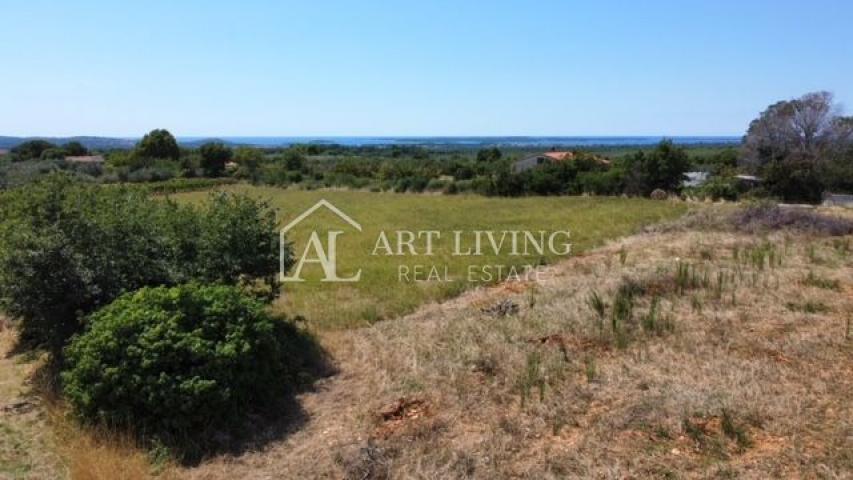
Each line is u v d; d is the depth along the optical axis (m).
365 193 38.66
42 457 4.80
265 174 53.03
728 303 7.54
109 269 6.49
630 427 4.49
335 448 4.71
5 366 6.98
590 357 5.96
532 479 3.98
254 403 5.56
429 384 5.67
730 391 4.90
